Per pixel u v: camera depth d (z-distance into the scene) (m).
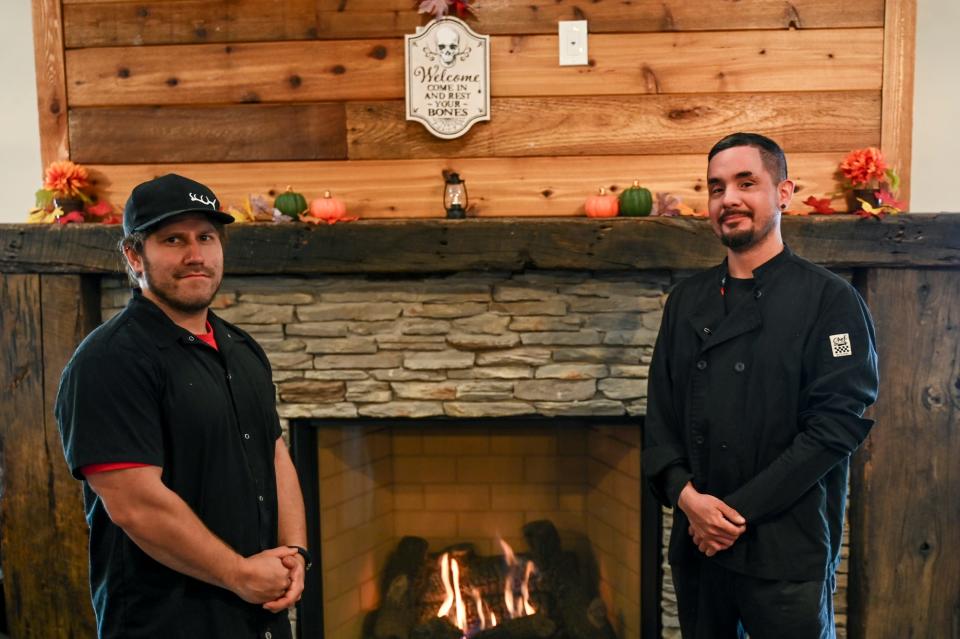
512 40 1.94
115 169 2.01
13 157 2.32
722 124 1.94
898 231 1.76
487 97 1.94
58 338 1.92
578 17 1.93
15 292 1.92
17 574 1.99
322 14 1.95
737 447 1.34
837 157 1.94
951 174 2.21
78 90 1.99
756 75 1.93
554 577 2.23
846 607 1.93
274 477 1.30
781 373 1.32
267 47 1.96
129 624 1.14
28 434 1.95
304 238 1.83
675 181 1.96
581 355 1.92
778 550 1.31
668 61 1.93
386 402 1.96
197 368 1.19
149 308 1.18
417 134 1.97
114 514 1.08
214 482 1.17
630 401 1.92
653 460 1.45
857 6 1.90
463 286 1.91
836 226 1.77
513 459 2.28
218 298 1.94
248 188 2.00
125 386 1.09
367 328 1.93
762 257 1.40
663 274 1.89
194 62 1.97
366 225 1.82
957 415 1.83
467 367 1.94
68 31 1.98
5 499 1.97
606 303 1.90
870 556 1.86
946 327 1.81
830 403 1.27
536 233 1.81
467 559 2.29
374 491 2.24
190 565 1.11
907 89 1.91
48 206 1.97
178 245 1.17
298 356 1.94
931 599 1.86
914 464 1.84
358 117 1.97
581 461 2.26
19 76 2.30
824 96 1.93
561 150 1.96
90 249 1.87
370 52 1.95
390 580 2.25
